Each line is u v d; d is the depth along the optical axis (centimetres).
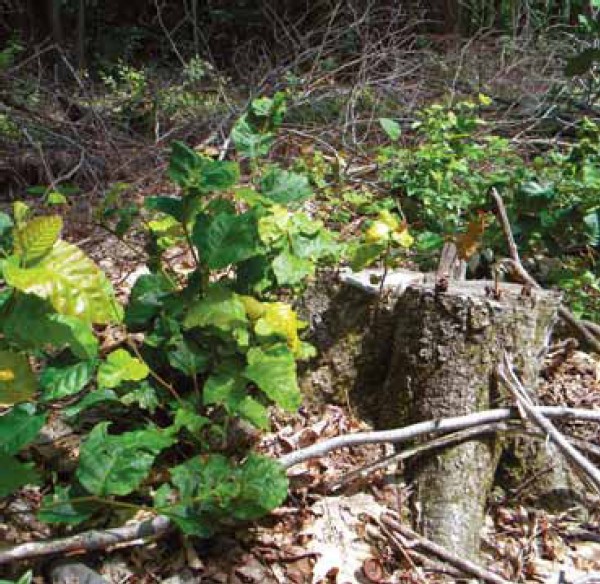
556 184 163
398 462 112
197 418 102
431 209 162
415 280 125
